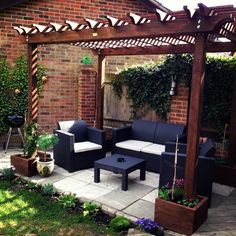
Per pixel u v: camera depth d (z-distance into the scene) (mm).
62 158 6020
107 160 5305
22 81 7707
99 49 7367
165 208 3775
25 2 7520
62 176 5578
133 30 3939
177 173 4398
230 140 5586
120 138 6586
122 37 4074
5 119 7379
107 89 8148
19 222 3895
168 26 3613
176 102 6750
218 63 6305
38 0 7656
